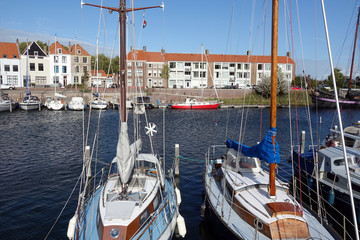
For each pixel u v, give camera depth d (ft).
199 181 58.65
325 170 46.91
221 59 282.56
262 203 33.78
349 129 64.49
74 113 159.33
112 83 232.73
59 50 238.27
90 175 58.03
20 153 76.95
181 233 30.83
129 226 27.76
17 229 38.73
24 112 158.81
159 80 271.69
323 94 195.62
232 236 31.48
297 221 30.37
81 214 33.45
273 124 33.14
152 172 40.83
